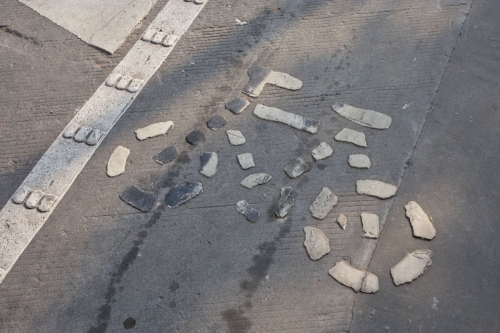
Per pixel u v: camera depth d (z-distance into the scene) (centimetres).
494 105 349
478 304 271
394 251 289
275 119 348
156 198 316
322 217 303
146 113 357
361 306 271
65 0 423
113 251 296
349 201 309
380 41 388
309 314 270
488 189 311
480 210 303
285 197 312
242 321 269
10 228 307
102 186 322
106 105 362
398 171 320
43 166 333
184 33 404
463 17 399
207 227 302
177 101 363
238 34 400
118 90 371
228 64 382
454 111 346
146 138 344
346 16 406
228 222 304
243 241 296
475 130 337
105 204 315
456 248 289
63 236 303
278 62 381
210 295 278
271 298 276
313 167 324
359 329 264
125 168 330
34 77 380
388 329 264
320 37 394
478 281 278
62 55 393
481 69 368
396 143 333
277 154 331
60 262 293
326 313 270
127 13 416
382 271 282
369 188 313
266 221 303
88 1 423
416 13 404
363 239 294
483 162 323
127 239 300
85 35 404
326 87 364
